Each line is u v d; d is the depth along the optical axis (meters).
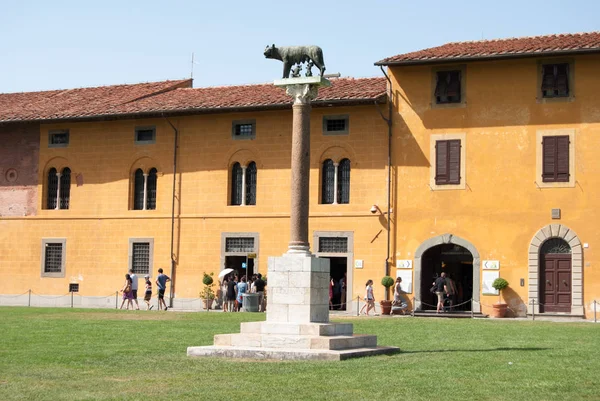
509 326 32.22
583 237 40.06
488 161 41.47
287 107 44.16
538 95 41.00
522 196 40.94
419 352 22.05
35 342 24.58
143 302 46.94
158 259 46.88
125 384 16.72
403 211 42.56
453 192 41.88
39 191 49.56
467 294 42.72
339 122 44.03
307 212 23.17
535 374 17.97
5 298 49.75
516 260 40.81
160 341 24.86
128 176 47.81
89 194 48.59
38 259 49.31
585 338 26.64
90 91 54.19
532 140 40.97
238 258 45.69
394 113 42.94
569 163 40.44
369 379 17.14
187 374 17.95
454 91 41.94
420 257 42.06
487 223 41.31
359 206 43.28
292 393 15.59
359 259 43.09
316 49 23.81
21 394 15.63
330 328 22.27
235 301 43.38
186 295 46.19
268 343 21.62
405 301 42.16
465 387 16.28
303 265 22.53
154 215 47.09
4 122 49.28
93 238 48.28
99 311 40.75
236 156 45.81
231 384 16.59
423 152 42.41
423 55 42.09
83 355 21.22
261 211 45.00
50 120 48.44
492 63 41.69
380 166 43.03
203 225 46.09
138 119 47.72
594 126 40.25
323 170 44.34
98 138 48.59
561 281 40.34
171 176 46.97
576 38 42.16
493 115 41.53
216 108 45.03
